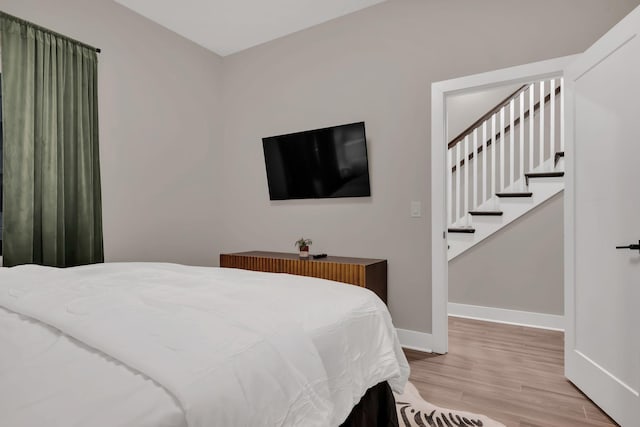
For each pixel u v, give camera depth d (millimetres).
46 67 2426
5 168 2252
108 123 2881
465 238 3723
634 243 1689
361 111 3053
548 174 3338
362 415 1337
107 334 875
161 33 3303
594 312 1967
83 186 2590
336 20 3195
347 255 3137
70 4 2633
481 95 4488
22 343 915
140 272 1746
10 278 1496
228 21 3242
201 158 3703
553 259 3342
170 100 3387
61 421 584
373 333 1396
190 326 952
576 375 2111
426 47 2770
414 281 2807
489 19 2549
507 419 1794
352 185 3064
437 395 2035
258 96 3682
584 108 2061
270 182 3559
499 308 3564
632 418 1659
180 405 661
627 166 1739
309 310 1219
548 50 2367
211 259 3822
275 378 853
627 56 1735
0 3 2289
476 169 4023
